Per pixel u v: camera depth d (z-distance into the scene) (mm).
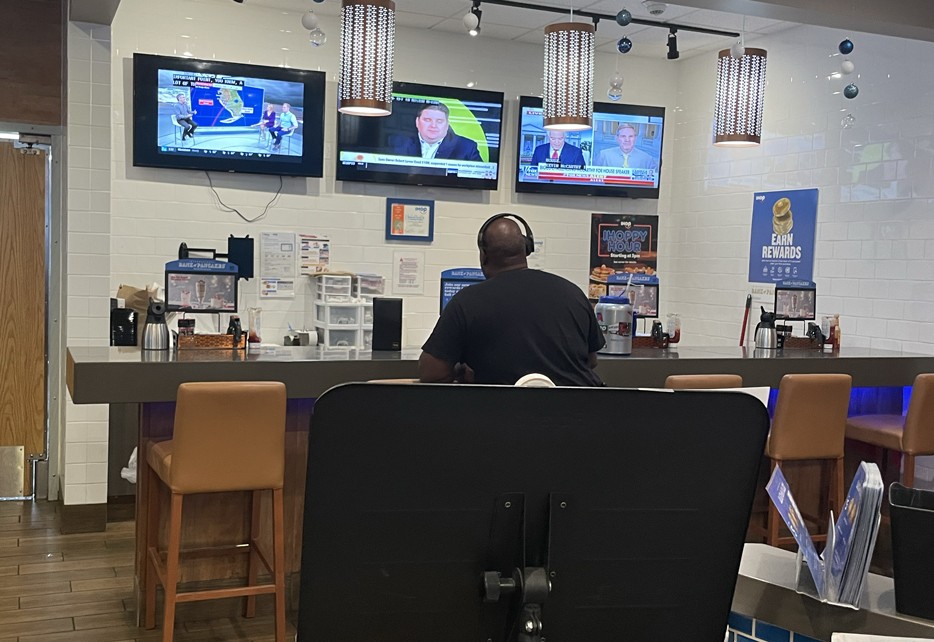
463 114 6832
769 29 6523
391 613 1073
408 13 6379
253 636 3791
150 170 6125
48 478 5816
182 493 3316
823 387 4336
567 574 1096
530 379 1370
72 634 3744
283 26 6375
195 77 6055
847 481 5062
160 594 3945
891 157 5680
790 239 6480
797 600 1568
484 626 1100
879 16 4648
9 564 4590
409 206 6852
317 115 6402
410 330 6965
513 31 6781
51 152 5633
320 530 1031
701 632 1158
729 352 5008
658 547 1114
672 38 6258
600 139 7254
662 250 7754
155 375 3557
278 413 3418
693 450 1097
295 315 6574
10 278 5637
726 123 5188
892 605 1530
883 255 5750
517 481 1060
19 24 5484
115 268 6082
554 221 7375
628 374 4395
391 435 1020
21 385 5715
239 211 6387
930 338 5418
